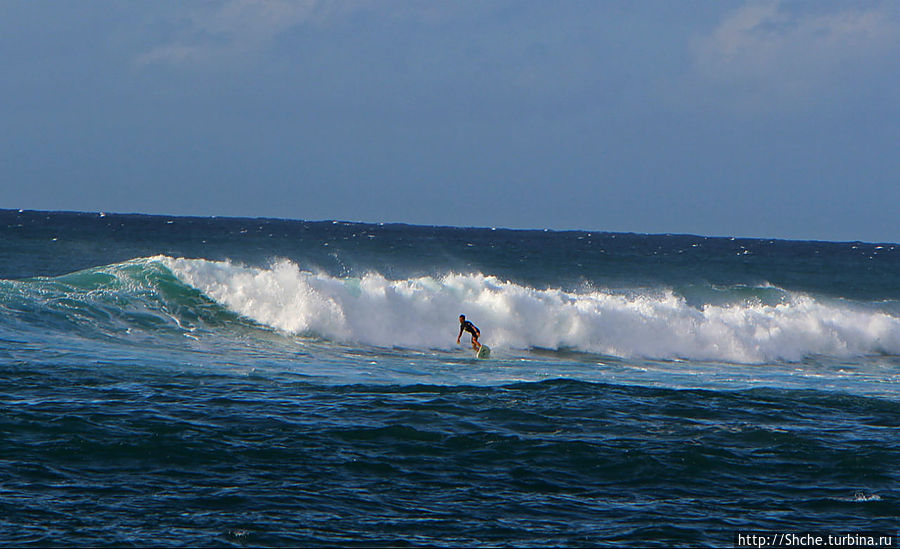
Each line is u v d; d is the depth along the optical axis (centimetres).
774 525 3919
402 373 7650
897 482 4600
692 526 3872
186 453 4625
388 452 4859
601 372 8412
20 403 5428
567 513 4000
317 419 5500
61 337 7994
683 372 8744
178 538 3512
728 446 5197
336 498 4081
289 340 9056
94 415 5244
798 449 5169
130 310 9119
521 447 5034
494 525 3812
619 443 5194
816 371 9362
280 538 3559
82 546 3384
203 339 8644
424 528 3744
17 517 3628
